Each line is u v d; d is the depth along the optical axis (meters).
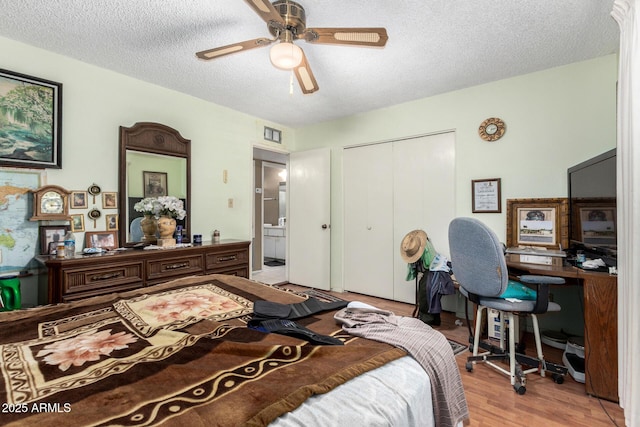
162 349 0.93
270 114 3.78
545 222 2.52
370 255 3.71
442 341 1.10
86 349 0.93
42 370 0.80
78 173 2.36
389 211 3.55
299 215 4.32
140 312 1.27
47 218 2.17
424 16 1.84
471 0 1.70
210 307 1.35
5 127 2.03
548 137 2.57
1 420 0.60
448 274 2.71
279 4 1.61
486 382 1.88
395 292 3.51
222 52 1.77
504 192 2.77
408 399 0.80
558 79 2.52
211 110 3.33
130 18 1.86
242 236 3.66
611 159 1.78
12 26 1.92
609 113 2.33
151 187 2.78
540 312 1.74
